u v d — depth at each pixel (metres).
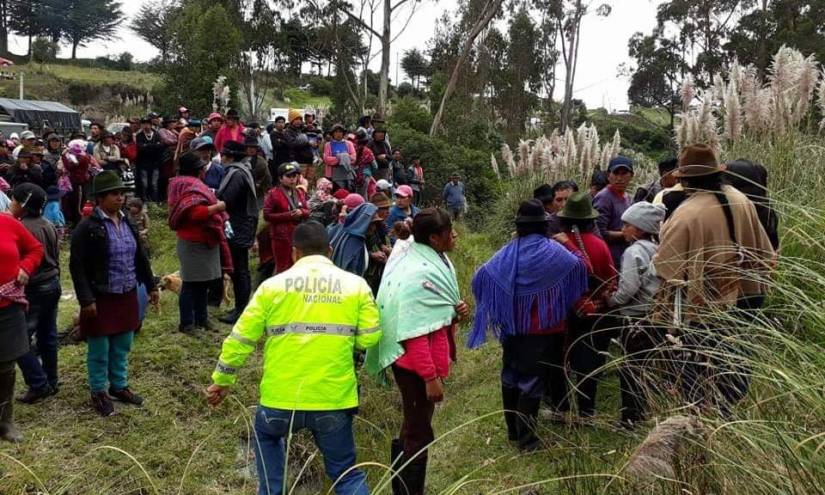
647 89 36.16
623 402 3.96
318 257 3.57
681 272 3.47
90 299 4.83
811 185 5.70
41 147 10.73
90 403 5.22
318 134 15.02
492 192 20.81
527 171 11.41
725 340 3.07
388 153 12.29
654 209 4.23
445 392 5.86
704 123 6.73
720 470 2.53
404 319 3.65
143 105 49.69
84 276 4.82
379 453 4.55
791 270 3.46
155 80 58.19
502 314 4.25
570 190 5.70
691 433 2.48
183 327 6.67
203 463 4.67
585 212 4.53
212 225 6.39
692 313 3.31
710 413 2.88
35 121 26.16
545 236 4.36
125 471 4.38
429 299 3.67
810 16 29.39
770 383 2.75
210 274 6.54
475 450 4.56
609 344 4.53
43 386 5.20
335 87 34.06
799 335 3.25
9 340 4.40
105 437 4.80
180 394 5.53
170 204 6.42
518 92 41.22
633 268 4.09
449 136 29.67
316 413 3.34
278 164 11.38
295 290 3.40
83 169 11.12
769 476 2.40
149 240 10.34
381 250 6.35
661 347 3.46
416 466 3.74
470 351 6.71
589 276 4.50
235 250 7.03
